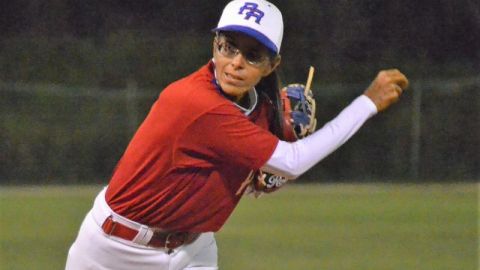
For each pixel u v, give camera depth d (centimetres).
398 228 3266
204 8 6116
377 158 4981
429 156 5009
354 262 2603
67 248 2831
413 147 4994
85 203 3878
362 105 1080
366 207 3844
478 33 5591
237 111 1063
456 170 4991
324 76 5353
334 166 4938
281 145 1059
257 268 2500
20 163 4891
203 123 1061
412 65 5444
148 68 5409
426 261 2622
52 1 6188
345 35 5575
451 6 5638
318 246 2897
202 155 1087
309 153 1058
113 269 1170
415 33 5606
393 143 5000
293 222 3422
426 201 4016
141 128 1124
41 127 4931
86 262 1177
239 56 1052
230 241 2988
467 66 5434
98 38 5606
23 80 5338
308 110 1205
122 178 1133
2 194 4250
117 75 5391
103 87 5378
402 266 2545
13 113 4925
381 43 5562
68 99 4969
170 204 1120
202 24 6122
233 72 1055
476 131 5006
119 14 6166
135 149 1122
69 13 6181
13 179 4872
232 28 1041
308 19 5647
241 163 1074
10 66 5338
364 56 5531
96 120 4984
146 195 1120
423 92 5062
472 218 3488
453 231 3180
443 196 4178
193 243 1187
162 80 5403
